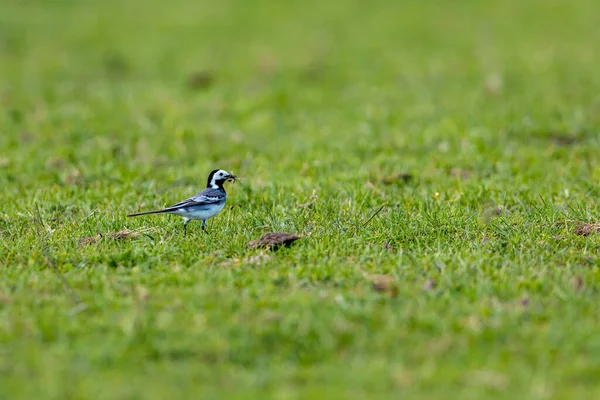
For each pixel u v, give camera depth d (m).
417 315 9.99
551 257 12.13
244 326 9.70
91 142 21.59
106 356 9.00
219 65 33.16
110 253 12.29
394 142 20.89
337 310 10.09
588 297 10.57
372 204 15.20
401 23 40.81
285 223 13.69
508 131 21.64
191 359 9.09
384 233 13.18
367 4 45.56
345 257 12.25
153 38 38.56
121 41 38.06
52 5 45.31
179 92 28.62
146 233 13.25
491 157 18.89
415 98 26.66
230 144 21.36
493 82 27.89
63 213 15.06
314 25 40.97
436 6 44.47
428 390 8.47
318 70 31.66
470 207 15.09
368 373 8.74
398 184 17.00
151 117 24.92
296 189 16.22
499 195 15.55
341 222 13.83
